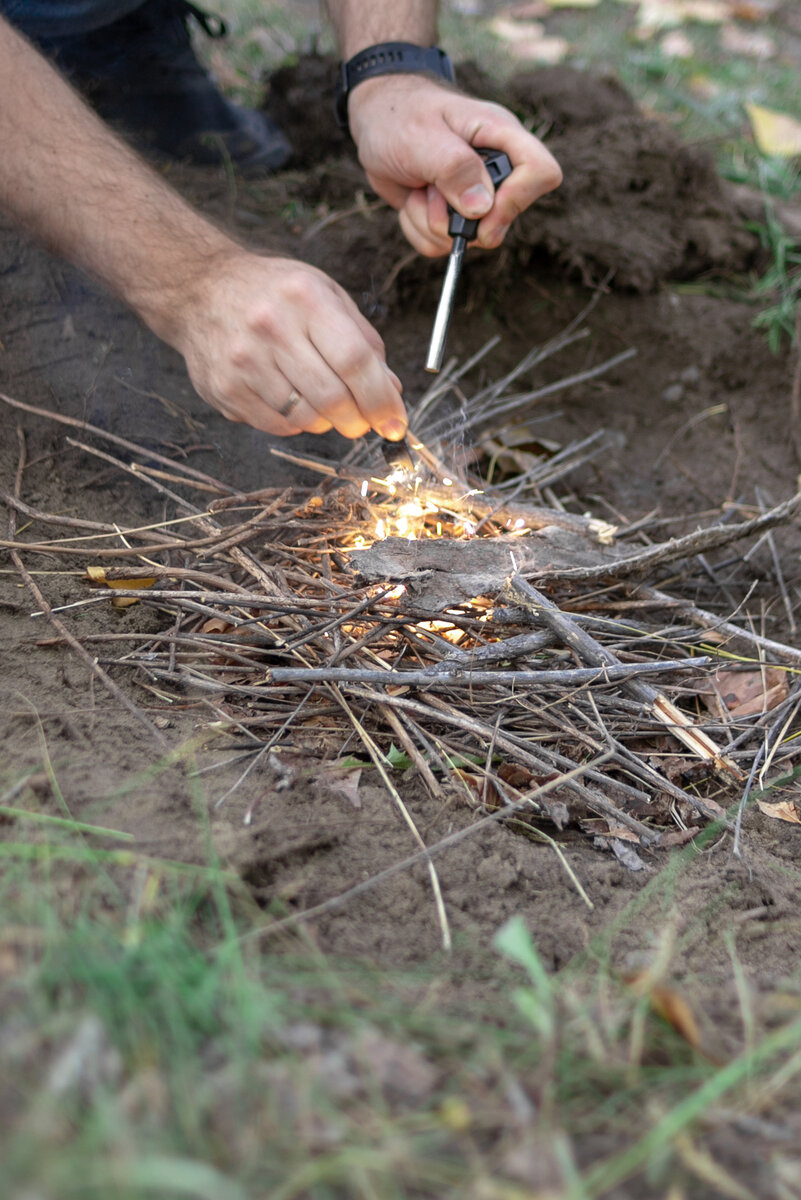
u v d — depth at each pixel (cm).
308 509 187
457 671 151
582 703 161
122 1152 78
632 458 257
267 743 145
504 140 194
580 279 281
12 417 203
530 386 271
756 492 243
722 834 149
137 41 275
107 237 171
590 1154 87
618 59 433
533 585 173
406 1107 88
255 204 286
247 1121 84
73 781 129
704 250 288
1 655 151
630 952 123
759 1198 85
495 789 147
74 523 175
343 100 235
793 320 271
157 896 109
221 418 224
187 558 179
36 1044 86
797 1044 103
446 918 124
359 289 269
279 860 125
